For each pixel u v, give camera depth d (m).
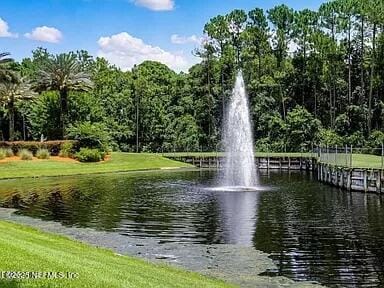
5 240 14.01
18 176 52.44
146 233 22.28
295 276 15.75
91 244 20.00
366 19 82.19
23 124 93.44
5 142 64.19
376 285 14.95
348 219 25.66
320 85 89.31
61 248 15.57
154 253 18.59
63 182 47.12
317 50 86.38
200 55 99.31
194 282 13.52
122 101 93.75
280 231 22.62
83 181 48.06
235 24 99.88
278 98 90.62
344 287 14.76
